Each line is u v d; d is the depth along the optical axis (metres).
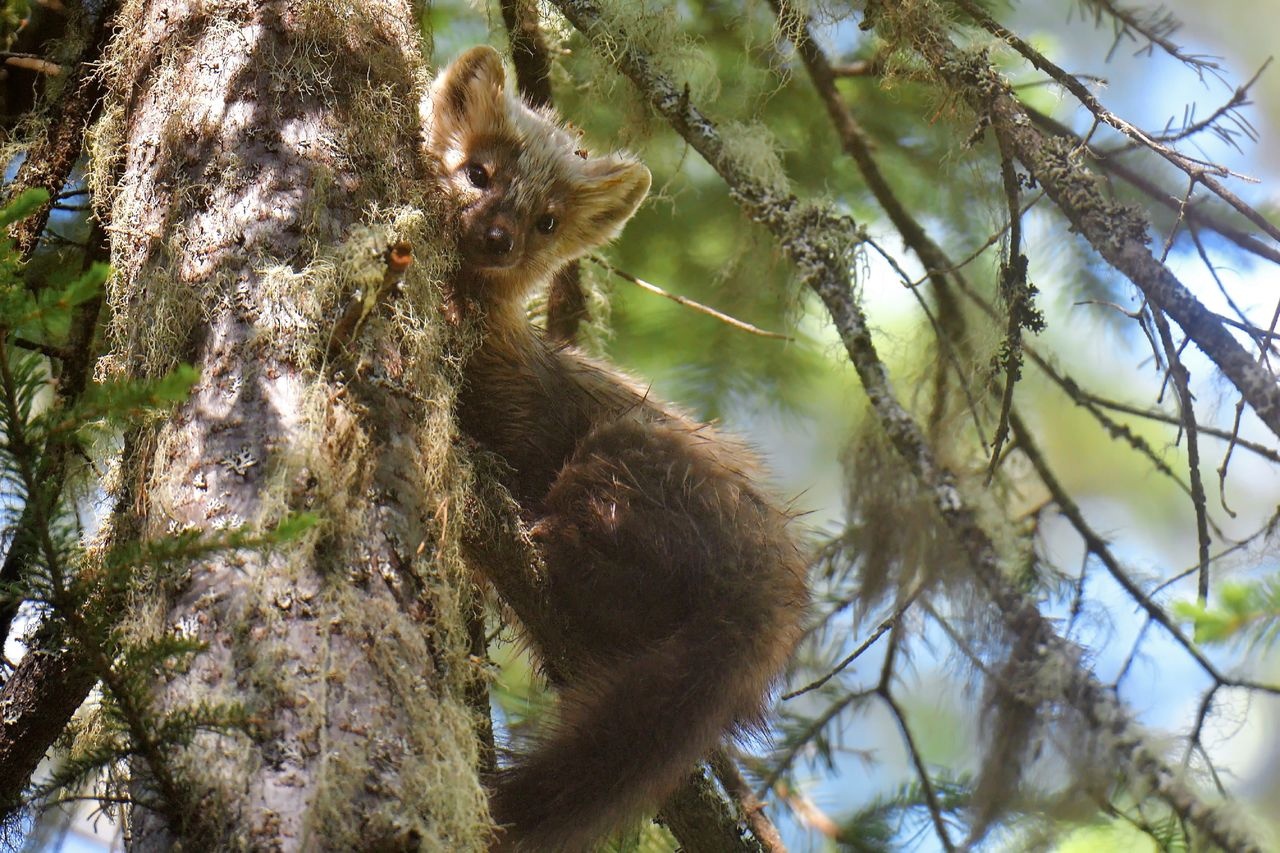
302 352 5.70
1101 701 5.43
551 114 12.17
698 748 8.23
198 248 5.94
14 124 9.01
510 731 8.13
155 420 5.70
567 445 9.95
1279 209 10.08
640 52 8.73
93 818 6.40
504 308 9.92
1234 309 7.00
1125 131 6.83
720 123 8.85
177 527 5.39
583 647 8.81
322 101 6.41
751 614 9.02
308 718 4.98
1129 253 6.39
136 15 6.93
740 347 12.68
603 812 7.85
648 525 9.28
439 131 11.39
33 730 6.30
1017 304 7.18
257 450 5.47
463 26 12.87
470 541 7.50
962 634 6.98
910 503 7.73
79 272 8.18
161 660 4.68
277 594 5.17
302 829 4.77
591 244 11.88
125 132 6.84
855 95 11.40
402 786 5.02
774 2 9.50
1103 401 7.98
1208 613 4.37
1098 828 7.73
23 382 4.42
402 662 5.30
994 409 8.73
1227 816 5.17
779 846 8.49
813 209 7.66
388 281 5.64
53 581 4.50
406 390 6.01
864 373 6.68
